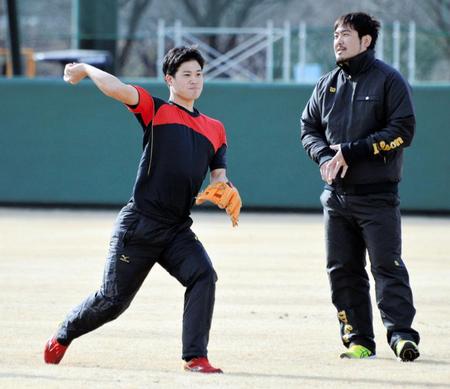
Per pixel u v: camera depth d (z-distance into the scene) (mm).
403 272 23094
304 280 35781
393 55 76875
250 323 27766
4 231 50250
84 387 19516
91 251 43188
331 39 77625
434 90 59406
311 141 23656
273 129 60750
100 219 56281
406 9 81562
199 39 84062
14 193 62750
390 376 21047
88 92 61594
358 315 23641
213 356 23359
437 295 33000
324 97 23438
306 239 48125
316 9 96438
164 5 82375
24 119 62250
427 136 59656
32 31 87188
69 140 62031
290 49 79000
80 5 75125
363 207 22953
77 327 21750
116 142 61625
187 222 21312
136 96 20703
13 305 30297
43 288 33656
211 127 21422
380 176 22859
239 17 87562
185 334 20906
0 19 112438
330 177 22656
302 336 26016
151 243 20984
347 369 21812
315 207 61156
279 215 59438
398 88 22578
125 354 23516
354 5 95188
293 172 60938
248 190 61250
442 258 42188
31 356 23109
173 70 21062
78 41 76938
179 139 20891
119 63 95125
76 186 62188
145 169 20969
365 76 22859
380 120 22828
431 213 60656
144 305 30469
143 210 20953
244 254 42625
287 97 60531
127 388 19422
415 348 22578
